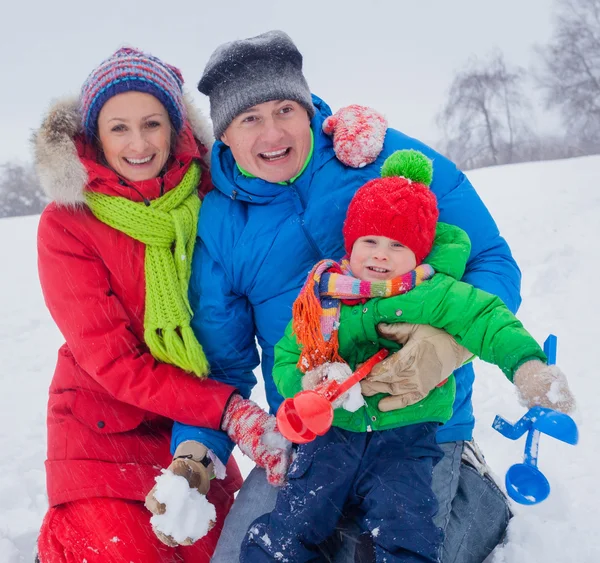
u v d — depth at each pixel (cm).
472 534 233
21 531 302
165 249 246
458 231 222
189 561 243
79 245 244
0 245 1245
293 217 245
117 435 252
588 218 728
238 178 247
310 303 204
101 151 252
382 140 248
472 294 196
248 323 259
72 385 254
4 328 676
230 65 234
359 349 212
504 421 178
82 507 236
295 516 200
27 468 369
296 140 238
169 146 250
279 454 229
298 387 208
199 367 243
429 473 200
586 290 510
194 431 239
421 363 195
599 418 331
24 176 2897
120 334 242
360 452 202
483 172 1584
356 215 210
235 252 246
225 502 264
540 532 249
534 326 459
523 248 645
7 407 464
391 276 203
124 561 225
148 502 207
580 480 289
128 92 234
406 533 187
